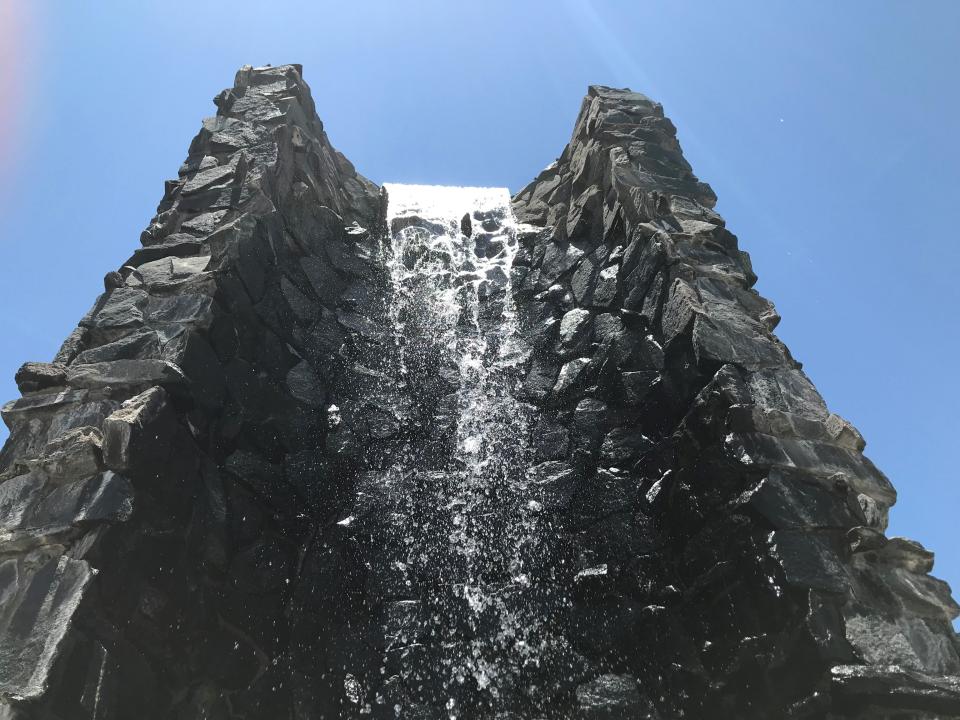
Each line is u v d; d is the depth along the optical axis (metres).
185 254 6.29
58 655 3.69
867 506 4.98
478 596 5.47
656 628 5.11
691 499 5.36
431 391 6.80
